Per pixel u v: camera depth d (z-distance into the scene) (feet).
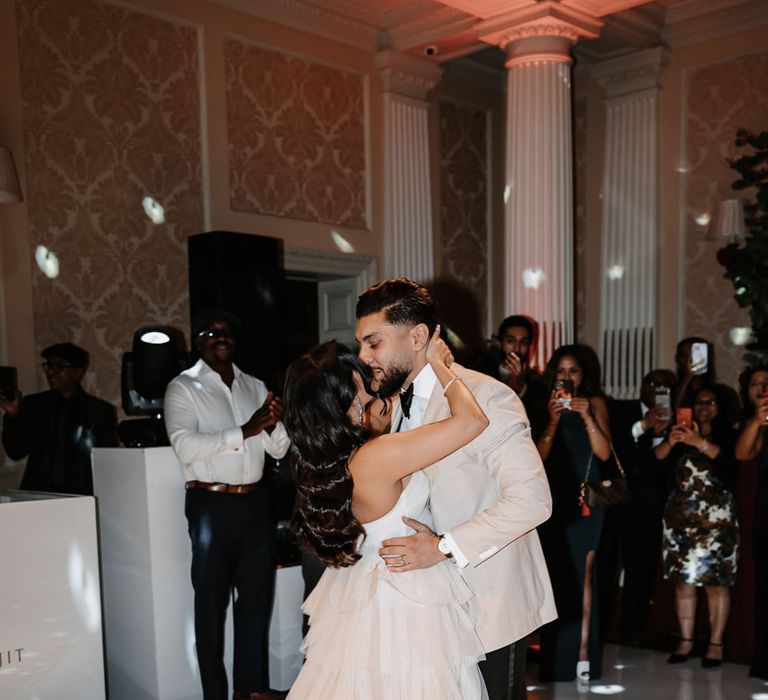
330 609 6.93
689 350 17.40
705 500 13.94
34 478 14.55
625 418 16.26
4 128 15.05
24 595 10.18
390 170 21.77
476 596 7.07
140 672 11.96
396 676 6.48
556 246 18.86
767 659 13.35
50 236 15.70
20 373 15.25
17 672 10.09
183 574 12.00
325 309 22.30
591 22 19.04
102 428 15.20
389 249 21.81
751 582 14.23
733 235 18.63
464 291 24.62
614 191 22.79
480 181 25.22
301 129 20.04
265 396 12.82
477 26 19.66
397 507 6.80
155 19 17.30
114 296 16.65
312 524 6.66
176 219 17.63
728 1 20.52
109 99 16.57
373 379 6.88
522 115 19.08
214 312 12.22
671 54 21.95
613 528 15.83
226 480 11.41
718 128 21.16
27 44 15.38
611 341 22.89
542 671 13.38
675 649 14.66
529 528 6.66
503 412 6.96
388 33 21.57
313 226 20.26
